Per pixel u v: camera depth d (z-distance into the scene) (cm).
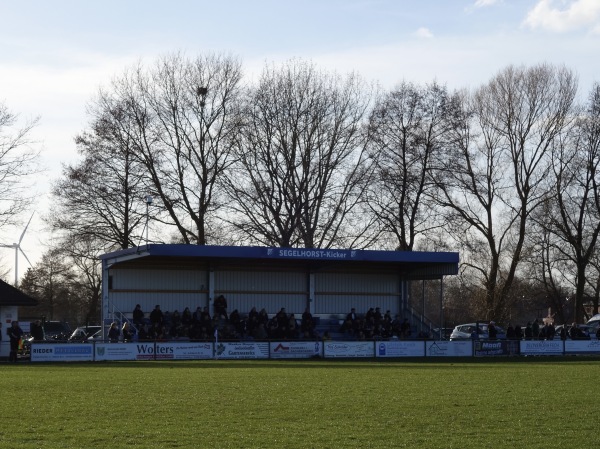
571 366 4178
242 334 5700
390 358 5384
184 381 3003
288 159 7431
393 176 7375
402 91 7375
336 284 6425
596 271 9612
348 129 7569
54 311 12550
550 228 8006
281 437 1658
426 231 7631
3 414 1989
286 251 5759
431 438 1653
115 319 5759
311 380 3064
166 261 5959
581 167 7644
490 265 8012
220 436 1667
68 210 7050
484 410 2080
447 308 12006
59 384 2859
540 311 11644
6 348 5428
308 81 7538
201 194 7331
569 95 7562
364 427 1792
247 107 7431
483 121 7631
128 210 7106
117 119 7050
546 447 1560
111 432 1709
